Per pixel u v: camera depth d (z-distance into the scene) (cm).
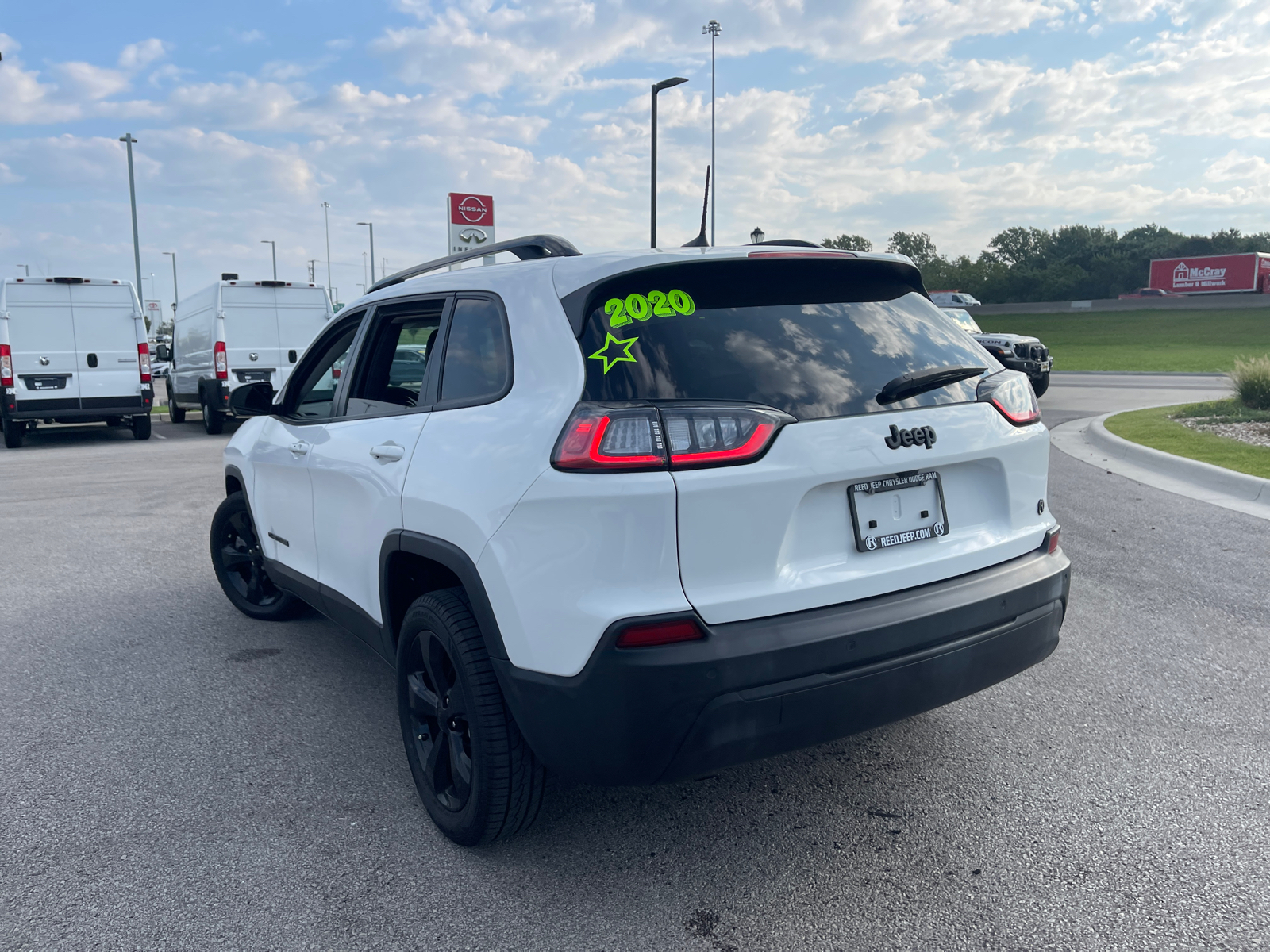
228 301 1597
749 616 237
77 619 529
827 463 246
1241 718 364
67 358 1523
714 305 260
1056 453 1078
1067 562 307
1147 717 367
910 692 255
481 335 290
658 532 229
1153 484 861
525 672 246
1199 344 4088
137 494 964
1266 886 254
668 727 229
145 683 429
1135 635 461
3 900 260
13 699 411
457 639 269
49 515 851
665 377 241
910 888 259
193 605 556
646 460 229
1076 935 236
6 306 1481
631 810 308
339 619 383
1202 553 605
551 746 245
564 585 236
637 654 227
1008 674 282
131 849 286
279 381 1652
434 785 293
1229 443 1027
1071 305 6944
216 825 301
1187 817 292
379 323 360
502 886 264
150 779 333
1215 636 455
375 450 321
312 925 247
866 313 282
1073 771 325
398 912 253
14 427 1502
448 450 279
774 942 237
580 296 256
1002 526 293
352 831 297
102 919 250
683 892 260
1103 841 280
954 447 273
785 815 302
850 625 244
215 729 377
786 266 271
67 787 328
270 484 443
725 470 234
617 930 243
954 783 319
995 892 255
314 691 418
